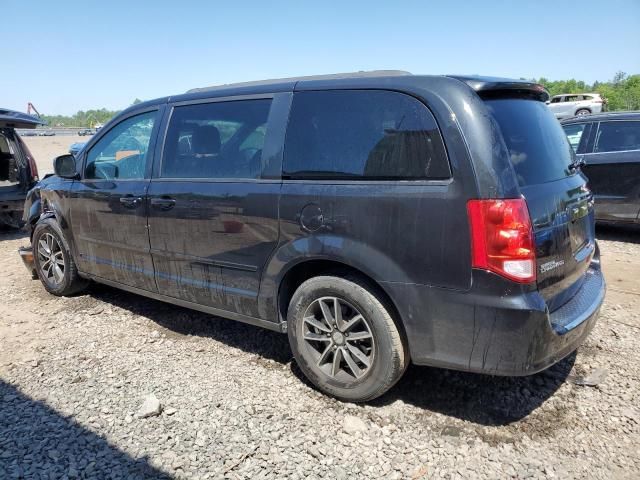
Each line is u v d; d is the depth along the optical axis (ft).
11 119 25.61
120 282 14.24
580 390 10.36
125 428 9.39
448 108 8.50
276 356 12.14
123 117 13.93
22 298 16.55
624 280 17.49
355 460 8.45
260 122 10.85
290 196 9.96
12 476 8.14
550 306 8.79
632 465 8.22
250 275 10.95
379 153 9.15
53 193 15.78
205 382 10.97
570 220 9.43
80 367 11.77
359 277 9.55
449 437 8.98
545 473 8.07
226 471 8.23
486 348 8.38
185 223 11.86
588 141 23.16
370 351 9.62
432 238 8.48
